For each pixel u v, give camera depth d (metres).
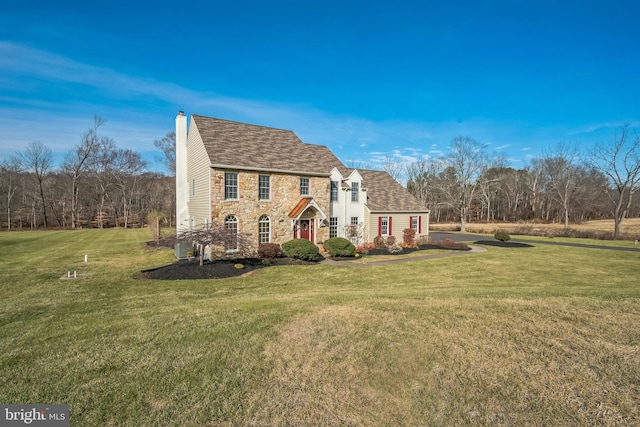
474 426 3.63
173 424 3.75
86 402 4.15
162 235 28.22
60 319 7.49
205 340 5.95
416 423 3.72
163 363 5.11
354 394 4.28
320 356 5.26
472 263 17.44
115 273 13.91
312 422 3.77
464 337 5.72
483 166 47.66
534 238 33.69
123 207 54.06
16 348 5.75
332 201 23.09
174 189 52.22
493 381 4.40
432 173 56.47
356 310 7.38
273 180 19.41
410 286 11.80
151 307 8.50
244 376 4.72
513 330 5.94
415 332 6.00
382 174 30.16
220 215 17.38
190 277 12.85
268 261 16.28
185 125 22.48
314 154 23.33
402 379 4.57
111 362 5.16
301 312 7.34
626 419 3.59
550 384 4.27
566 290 9.76
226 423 3.76
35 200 47.06
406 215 26.39
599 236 32.50
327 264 16.58
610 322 6.21
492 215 67.44
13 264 16.30
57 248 23.09
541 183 62.12
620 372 4.47
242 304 8.28
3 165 44.59
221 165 17.23
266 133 22.34
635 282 12.84
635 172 31.45
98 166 50.91
